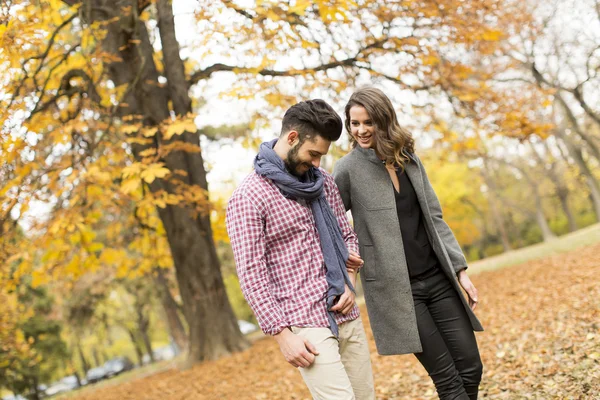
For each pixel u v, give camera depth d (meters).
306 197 2.52
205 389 8.02
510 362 4.90
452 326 2.94
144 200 7.65
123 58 9.97
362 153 3.02
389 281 2.92
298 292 2.48
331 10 6.34
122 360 33.19
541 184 42.69
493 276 13.70
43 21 6.75
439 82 9.10
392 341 2.93
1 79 5.75
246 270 2.40
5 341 15.38
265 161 2.54
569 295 7.28
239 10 7.06
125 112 9.91
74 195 7.62
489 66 16.17
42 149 7.73
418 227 3.00
